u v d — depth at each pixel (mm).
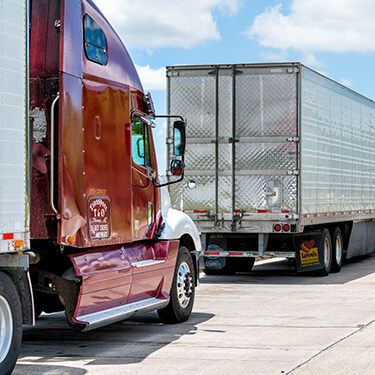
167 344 8102
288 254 15281
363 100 19453
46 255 7465
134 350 7770
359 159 18922
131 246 8586
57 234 7004
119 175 8062
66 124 7125
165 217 9633
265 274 16641
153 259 9031
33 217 7129
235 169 14625
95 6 7898
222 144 14695
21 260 6277
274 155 14461
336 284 14219
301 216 14445
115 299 7969
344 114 17578
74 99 7262
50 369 6840
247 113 14594
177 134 8891
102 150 7723
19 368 6887
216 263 15367
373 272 16750
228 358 7285
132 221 8336
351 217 18062
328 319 9750
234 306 11164
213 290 13328
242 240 15461
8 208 6039
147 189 8797
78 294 7230
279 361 7102
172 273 9305
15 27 6191
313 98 15219
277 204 14453
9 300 6164
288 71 14375
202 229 14781
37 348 7926
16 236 6137
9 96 6094
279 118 14453
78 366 6984
